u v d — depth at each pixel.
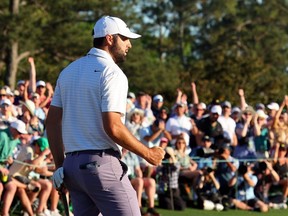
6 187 15.41
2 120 16.67
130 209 8.35
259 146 20.48
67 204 8.64
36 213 16.03
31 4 48.78
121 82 8.26
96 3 49.03
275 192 20.42
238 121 21.19
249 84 42.59
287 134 21.52
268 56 78.50
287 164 20.45
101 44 8.56
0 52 45.81
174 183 18.55
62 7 48.16
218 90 39.69
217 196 19.08
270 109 22.84
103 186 8.28
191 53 80.31
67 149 8.45
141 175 17.44
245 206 19.30
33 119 17.91
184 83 46.12
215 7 78.50
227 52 77.75
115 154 8.38
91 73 8.38
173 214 17.89
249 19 81.31
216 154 19.28
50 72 46.34
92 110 8.33
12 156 15.91
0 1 48.12
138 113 18.23
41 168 16.22
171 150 18.45
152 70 50.50
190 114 22.80
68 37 47.69
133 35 8.61
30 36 44.62
